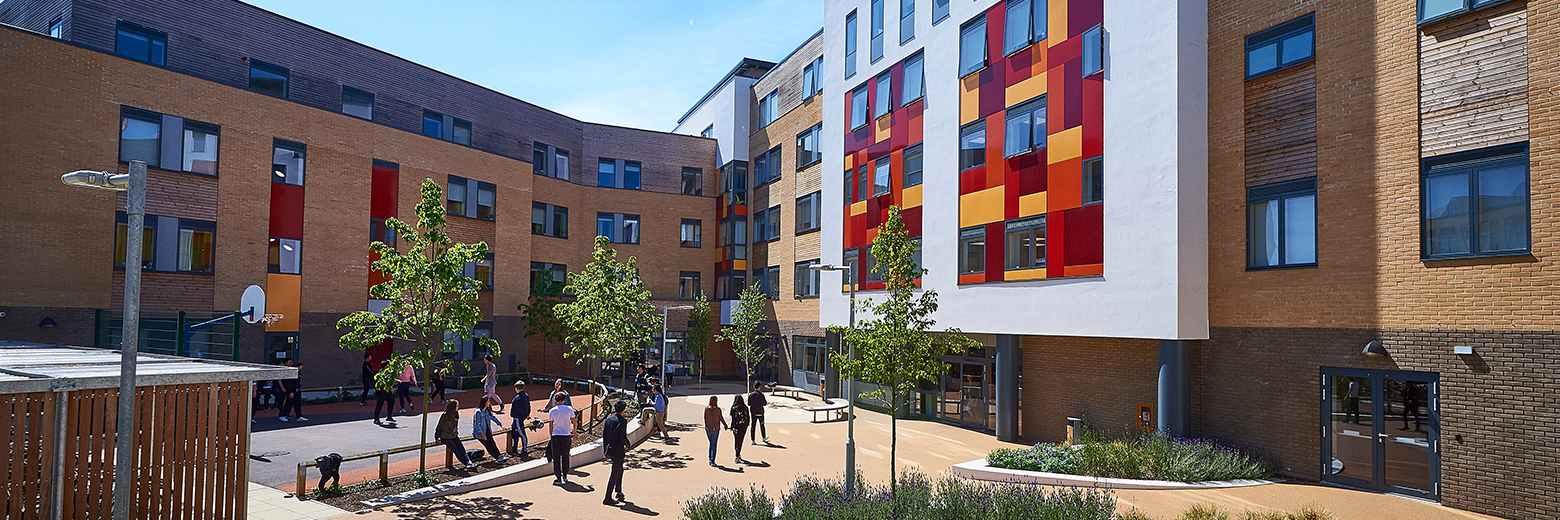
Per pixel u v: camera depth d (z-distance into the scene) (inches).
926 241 978.1
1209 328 698.8
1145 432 738.2
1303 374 632.4
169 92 1023.0
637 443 860.6
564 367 1663.4
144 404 389.4
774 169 1631.4
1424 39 572.1
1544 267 505.7
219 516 424.5
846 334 639.1
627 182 1775.3
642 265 1763.0
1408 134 575.2
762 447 846.5
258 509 533.3
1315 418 624.1
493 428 900.0
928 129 983.0
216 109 1068.5
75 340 932.6
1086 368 847.1
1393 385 581.9
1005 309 849.5
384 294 647.8
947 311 935.0
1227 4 692.7
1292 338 639.8
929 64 989.8
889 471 720.3
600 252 1055.6
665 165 1808.6
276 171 1135.6
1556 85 505.0
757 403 876.6
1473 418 536.1
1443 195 557.6
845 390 1322.6
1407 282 572.7
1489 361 529.0
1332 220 616.1
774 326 1595.7
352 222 1221.1
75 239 936.9
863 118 1132.5
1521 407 513.3
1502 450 521.3
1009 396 905.5
